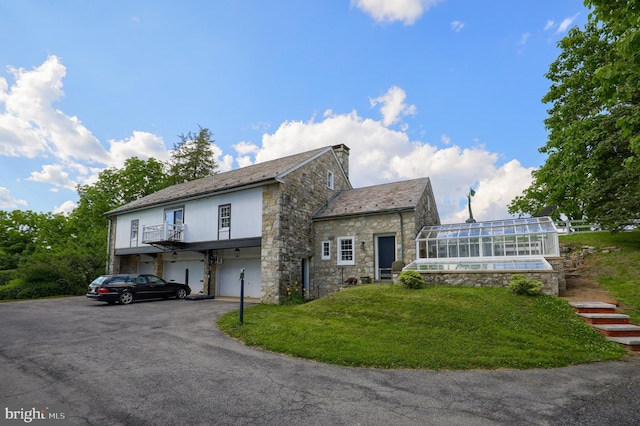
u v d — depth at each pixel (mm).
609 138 12727
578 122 14094
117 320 11297
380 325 8703
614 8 5910
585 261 14594
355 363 6438
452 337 7711
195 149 39750
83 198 33781
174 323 10656
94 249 25906
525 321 8508
